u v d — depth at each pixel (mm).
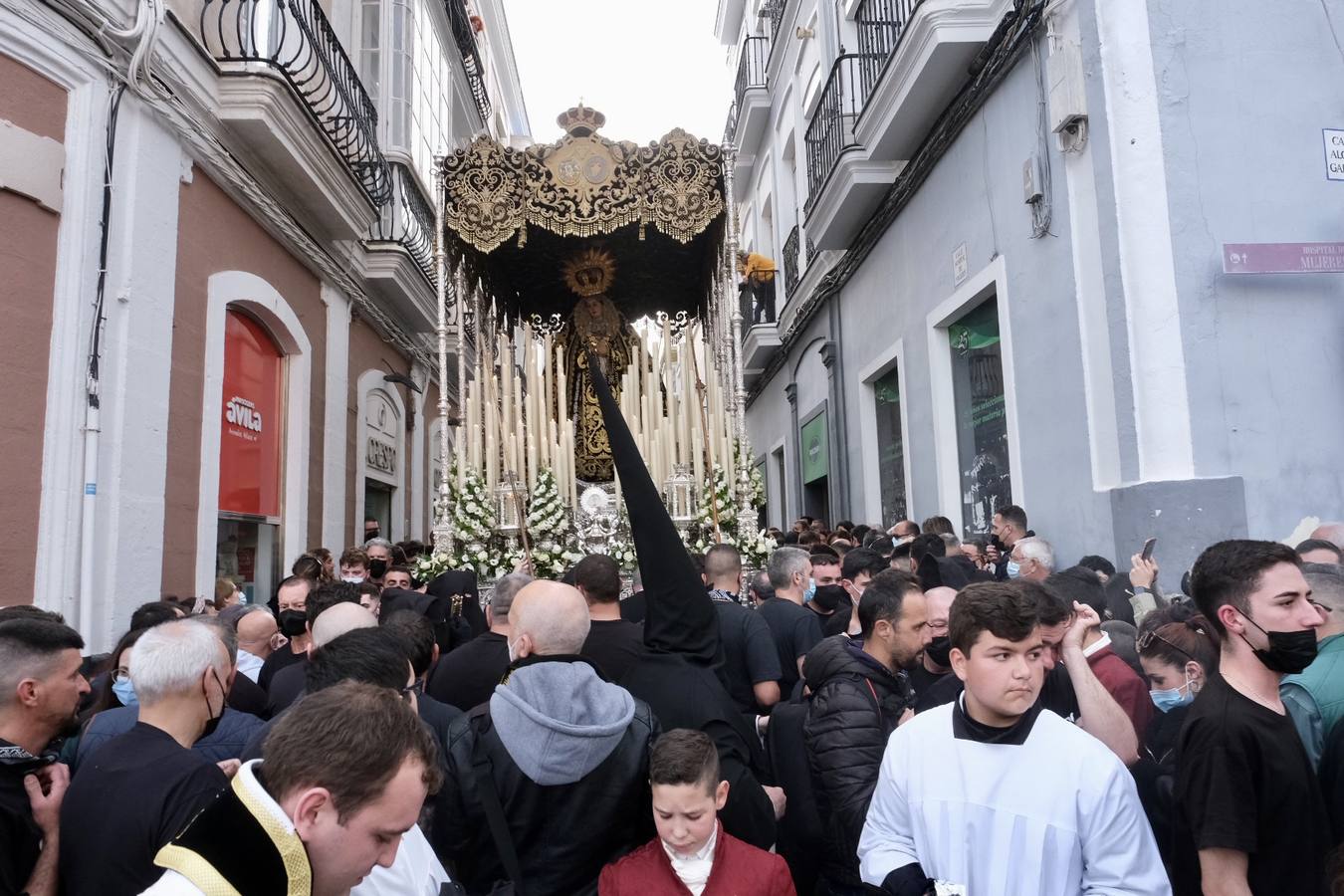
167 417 5918
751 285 15359
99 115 5238
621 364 8031
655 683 2670
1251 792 1939
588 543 6492
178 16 6230
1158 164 5098
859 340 10680
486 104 17312
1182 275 5031
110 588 5262
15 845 1989
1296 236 5102
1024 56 6211
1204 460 4906
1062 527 5895
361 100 9414
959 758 2006
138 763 2115
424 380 13812
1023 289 6340
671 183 6852
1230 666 2123
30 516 4742
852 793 2457
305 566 6109
